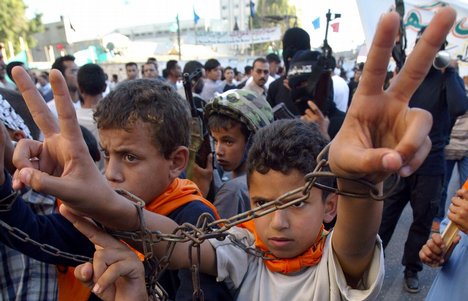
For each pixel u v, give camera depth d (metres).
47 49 27.39
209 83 7.43
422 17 3.99
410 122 0.55
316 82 2.22
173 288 1.21
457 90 2.64
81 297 1.24
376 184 0.62
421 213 2.76
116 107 1.14
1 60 5.39
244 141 1.90
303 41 3.54
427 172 2.70
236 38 17.83
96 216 0.67
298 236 0.91
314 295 0.92
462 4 4.04
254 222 0.98
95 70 3.54
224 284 1.01
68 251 0.95
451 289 1.33
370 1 3.76
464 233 1.28
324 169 0.76
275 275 0.98
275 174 0.94
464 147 3.75
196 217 1.13
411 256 2.83
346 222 0.77
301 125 1.00
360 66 8.25
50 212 1.29
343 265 0.88
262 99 2.01
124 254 0.73
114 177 1.14
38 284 1.22
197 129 1.86
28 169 0.59
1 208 0.83
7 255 1.20
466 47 4.10
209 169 1.90
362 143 0.57
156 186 1.18
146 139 1.14
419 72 0.55
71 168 0.62
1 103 1.31
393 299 2.81
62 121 0.62
